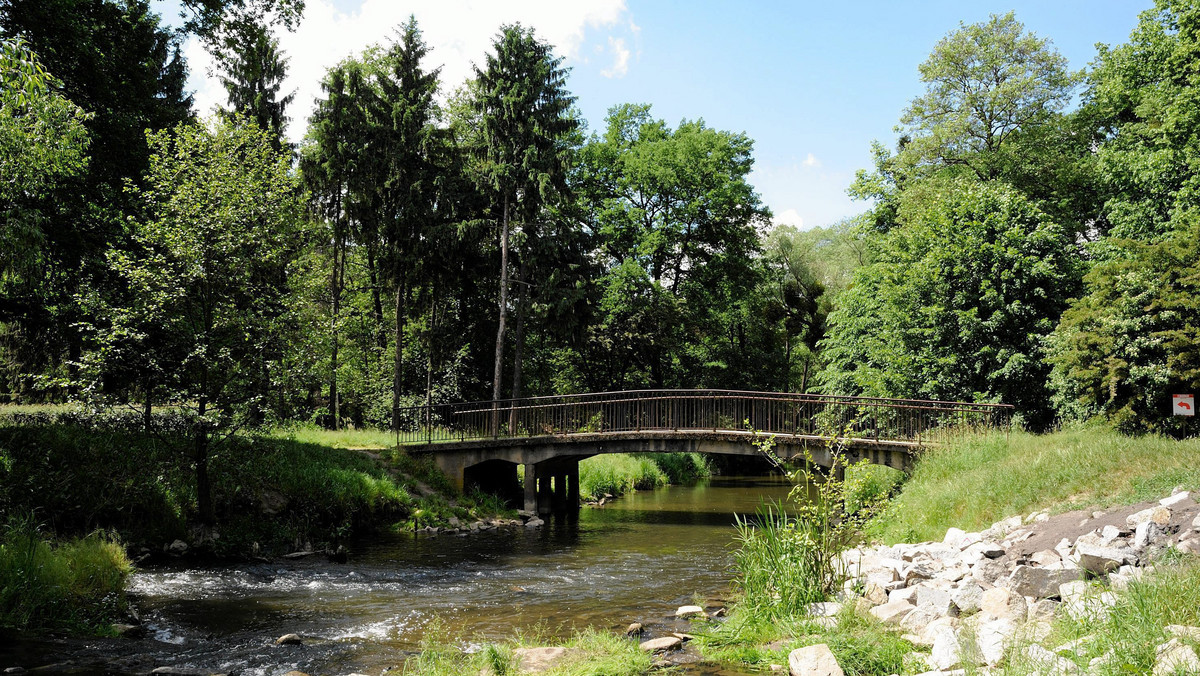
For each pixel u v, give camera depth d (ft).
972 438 47.19
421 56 87.20
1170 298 40.01
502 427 77.00
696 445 62.34
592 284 93.76
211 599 31.55
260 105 88.69
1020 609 20.79
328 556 43.75
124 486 41.29
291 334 41.11
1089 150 93.09
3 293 50.11
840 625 22.34
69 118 39.88
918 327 65.98
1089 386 43.68
